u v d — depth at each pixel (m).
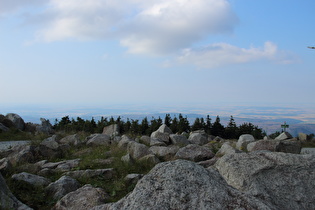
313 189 5.29
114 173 10.09
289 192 5.23
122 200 4.08
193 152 13.16
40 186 8.20
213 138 26.30
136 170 10.77
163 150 13.74
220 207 3.70
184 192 3.93
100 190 7.70
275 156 5.82
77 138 16.66
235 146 19.31
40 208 7.16
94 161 11.62
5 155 13.12
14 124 24.94
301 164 5.57
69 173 9.87
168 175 4.27
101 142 16.34
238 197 3.87
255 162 5.76
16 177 8.37
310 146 25.17
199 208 3.68
